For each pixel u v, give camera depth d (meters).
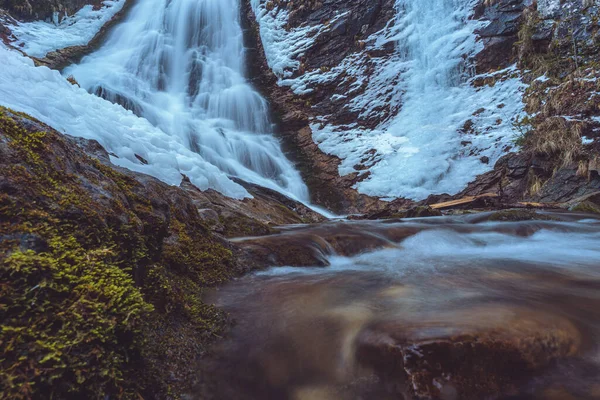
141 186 2.54
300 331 2.11
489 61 13.67
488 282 2.95
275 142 15.55
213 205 5.24
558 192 9.38
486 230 5.61
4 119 1.77
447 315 2.03
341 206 12.66
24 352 1.13
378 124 14.70
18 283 1.25
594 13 11.79
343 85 16.02
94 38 18.38
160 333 1.84
